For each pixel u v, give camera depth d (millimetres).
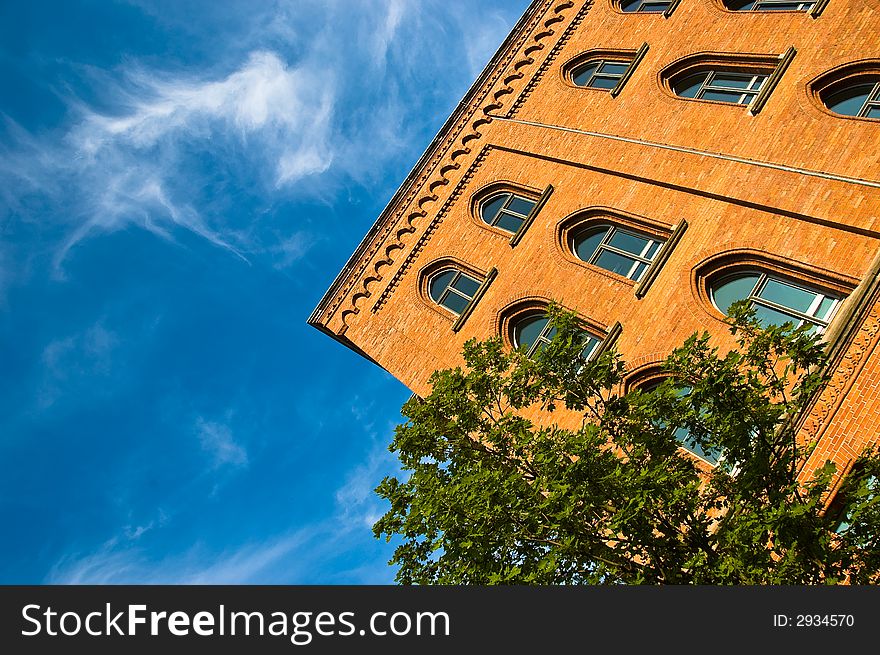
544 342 19609
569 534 10719
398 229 25594
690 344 10906
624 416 11727
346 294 25750
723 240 17312
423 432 12555
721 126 19328
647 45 22906
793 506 9750
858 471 10445
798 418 14125
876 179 15625
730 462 10664
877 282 14281
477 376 12758
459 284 22938
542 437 11578
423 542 12227
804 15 19672
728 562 9570
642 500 9945
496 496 11000
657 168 19734
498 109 26156
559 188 21953
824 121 17328
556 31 26438
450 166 25969
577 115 23312
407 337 22984
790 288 16156
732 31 21109
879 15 18047
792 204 16547
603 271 19188
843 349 14148
